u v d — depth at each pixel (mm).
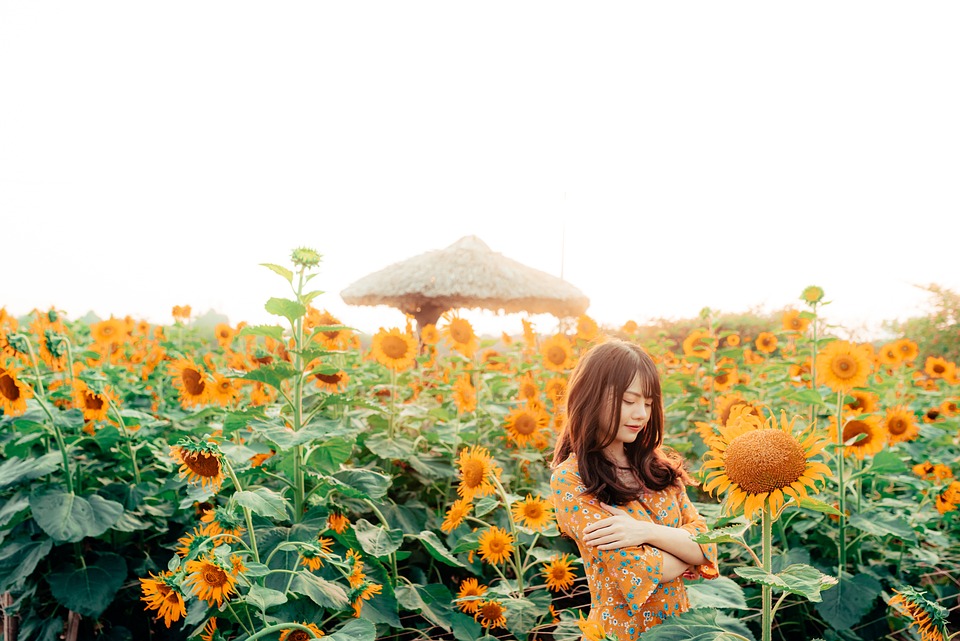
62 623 3246
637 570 1974
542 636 3324
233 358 5062
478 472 3260
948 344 12117
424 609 2994
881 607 3254
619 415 2137
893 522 3176
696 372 5219
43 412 3293
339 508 3162
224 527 2426
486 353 5305
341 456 3074
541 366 5586
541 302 14562
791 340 5168
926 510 3803
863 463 3980
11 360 3559
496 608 2920
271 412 3248
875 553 3562
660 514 2248
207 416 3730
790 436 1793
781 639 3250
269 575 2615
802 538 3578
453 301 14164
